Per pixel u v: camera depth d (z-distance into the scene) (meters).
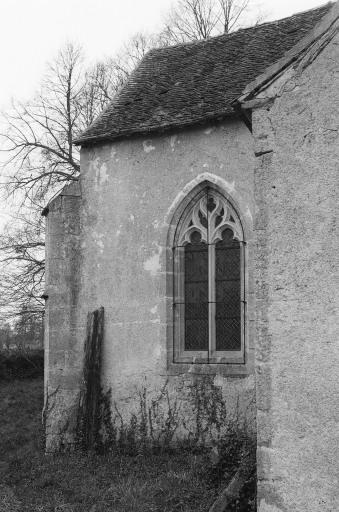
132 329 13.16
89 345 13.23
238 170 12.23
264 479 6.82
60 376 13.63
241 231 12.38
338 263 6.63
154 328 12.94
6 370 29.52
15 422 17.05
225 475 9.29
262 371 6.95
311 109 6.97
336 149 6.77
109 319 13.43
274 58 13.68
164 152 13.12
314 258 6.78
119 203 13.55
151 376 12.85
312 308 6.73
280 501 6.71
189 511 8.54
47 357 13.84
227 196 12.40
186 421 12.35
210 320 12.60
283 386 6.81
